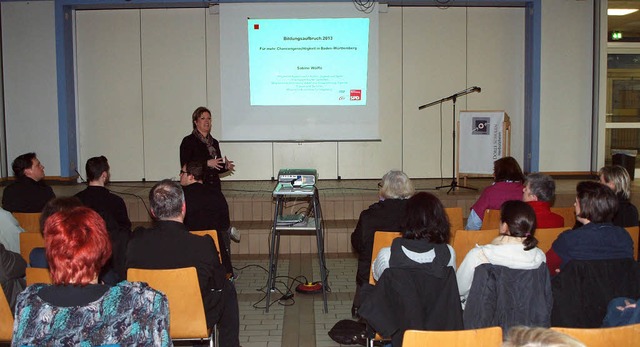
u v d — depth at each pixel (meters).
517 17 7.98
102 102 7.97
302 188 4.02
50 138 7.87
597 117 7.82
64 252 1.49
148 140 8.00
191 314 2.56
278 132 7.71
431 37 7.95
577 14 7.77
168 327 1.57
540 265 2.34
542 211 3.48
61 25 7.61
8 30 7.78
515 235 2.38
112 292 1.51
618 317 2.23
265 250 5.85
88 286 1.51
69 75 7.79
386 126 8.02
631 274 2.44
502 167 4.19
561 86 7.84
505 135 6.96
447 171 8.09
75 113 7.96
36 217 4.11
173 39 7.89
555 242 2.62
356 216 6.36
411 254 2.29
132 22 7.88
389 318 2.21
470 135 6.93
